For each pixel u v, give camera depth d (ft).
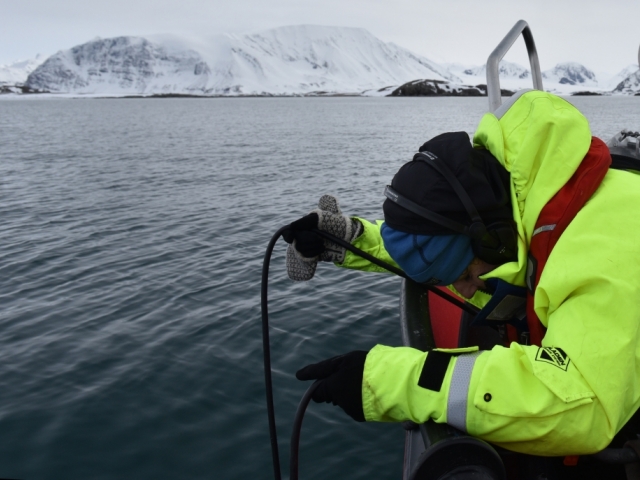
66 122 162.40
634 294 3.52
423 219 4.10
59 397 11.85
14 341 14.69
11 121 169.89
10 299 17.92
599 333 3.51
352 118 180.34
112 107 352.69
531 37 6.73
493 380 3.60
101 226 28.17
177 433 10.52
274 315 15.66
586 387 3.48
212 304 16.74
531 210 3.97
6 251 23.72
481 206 4.02
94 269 20.74
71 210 32.83
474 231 3.96
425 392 3.77
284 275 19.17
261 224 28.07
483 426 3.64
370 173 49.65
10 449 10.19
